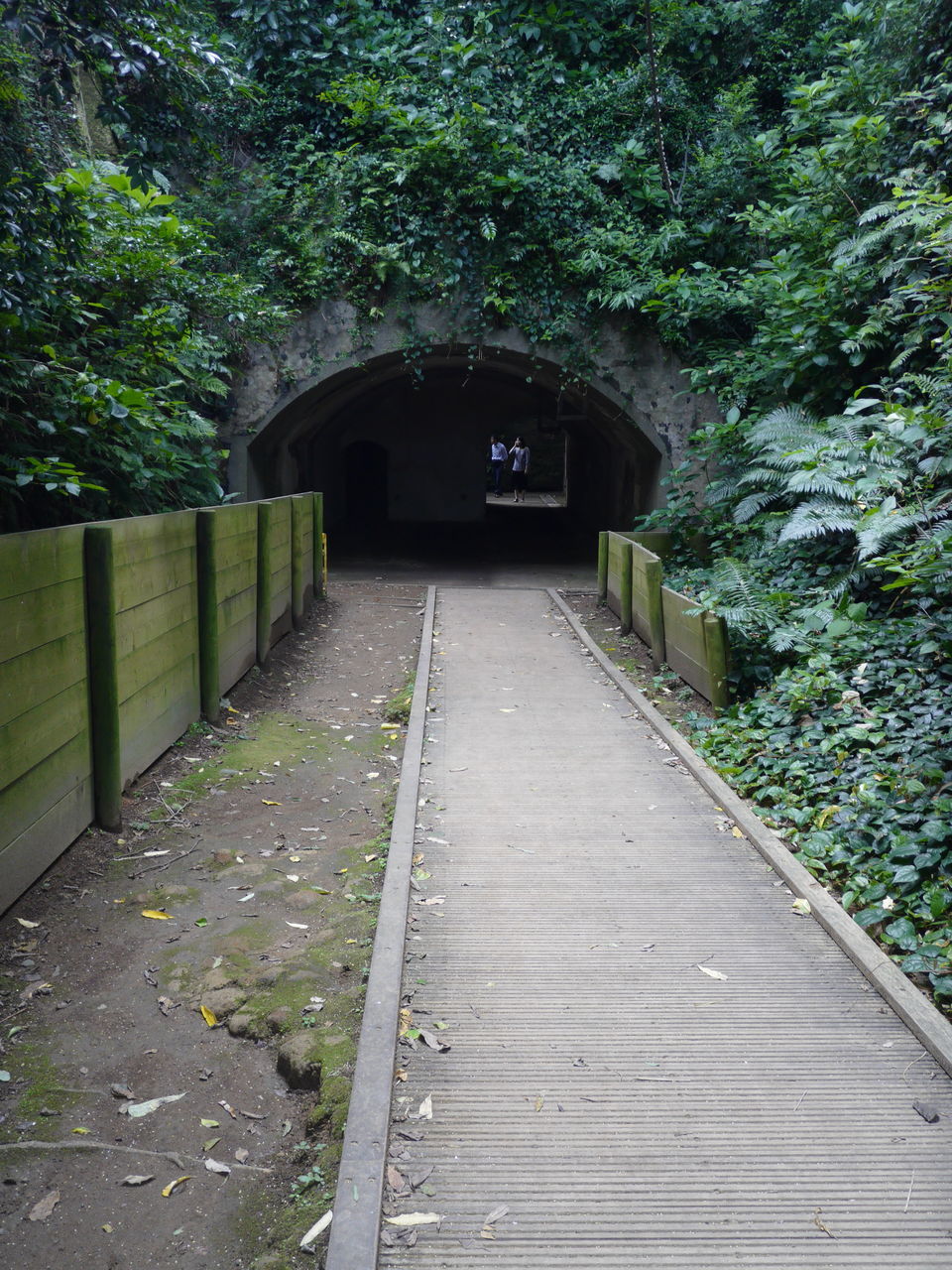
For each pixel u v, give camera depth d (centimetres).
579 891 432
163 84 542
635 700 753
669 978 360
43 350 694
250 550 800
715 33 1533
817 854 465
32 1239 249
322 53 1428
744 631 734
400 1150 267
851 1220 245
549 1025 328
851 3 1359
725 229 1384
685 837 496
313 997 350
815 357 1068
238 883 446
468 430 2409
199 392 1191
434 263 1386
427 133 1370
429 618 1084
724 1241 238
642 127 1489
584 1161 264
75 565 457
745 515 1048
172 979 368
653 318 1403
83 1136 286
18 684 396
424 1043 316
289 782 585
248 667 801
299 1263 238
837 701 644
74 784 461
